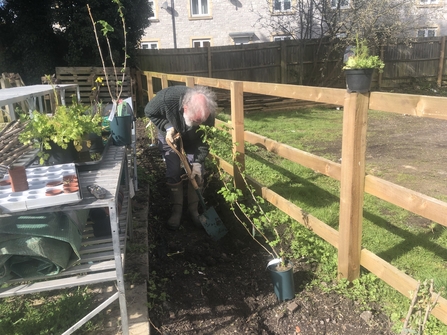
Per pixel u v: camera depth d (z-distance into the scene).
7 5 10.78
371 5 12.09
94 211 2.39
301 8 13.27
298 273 2.94
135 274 2.75
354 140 2.37
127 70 9.97
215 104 3.45
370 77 2.26
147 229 3.54
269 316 2.59
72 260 2.12
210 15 19.64
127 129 3.02
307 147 6.61
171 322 2.45
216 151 3.54
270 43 12.63
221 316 2.54
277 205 3.46
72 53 10.45
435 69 14.59
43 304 2.51
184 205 4.30
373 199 4.18
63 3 10.59
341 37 12.91
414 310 2.28
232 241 3.62
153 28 19.55
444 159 5.80
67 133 2.35
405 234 3.40
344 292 2.65
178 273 3.05
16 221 1.95
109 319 2.36
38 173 2.16
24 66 11.12
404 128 8.49
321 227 2.89
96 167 2.48
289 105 11.54
